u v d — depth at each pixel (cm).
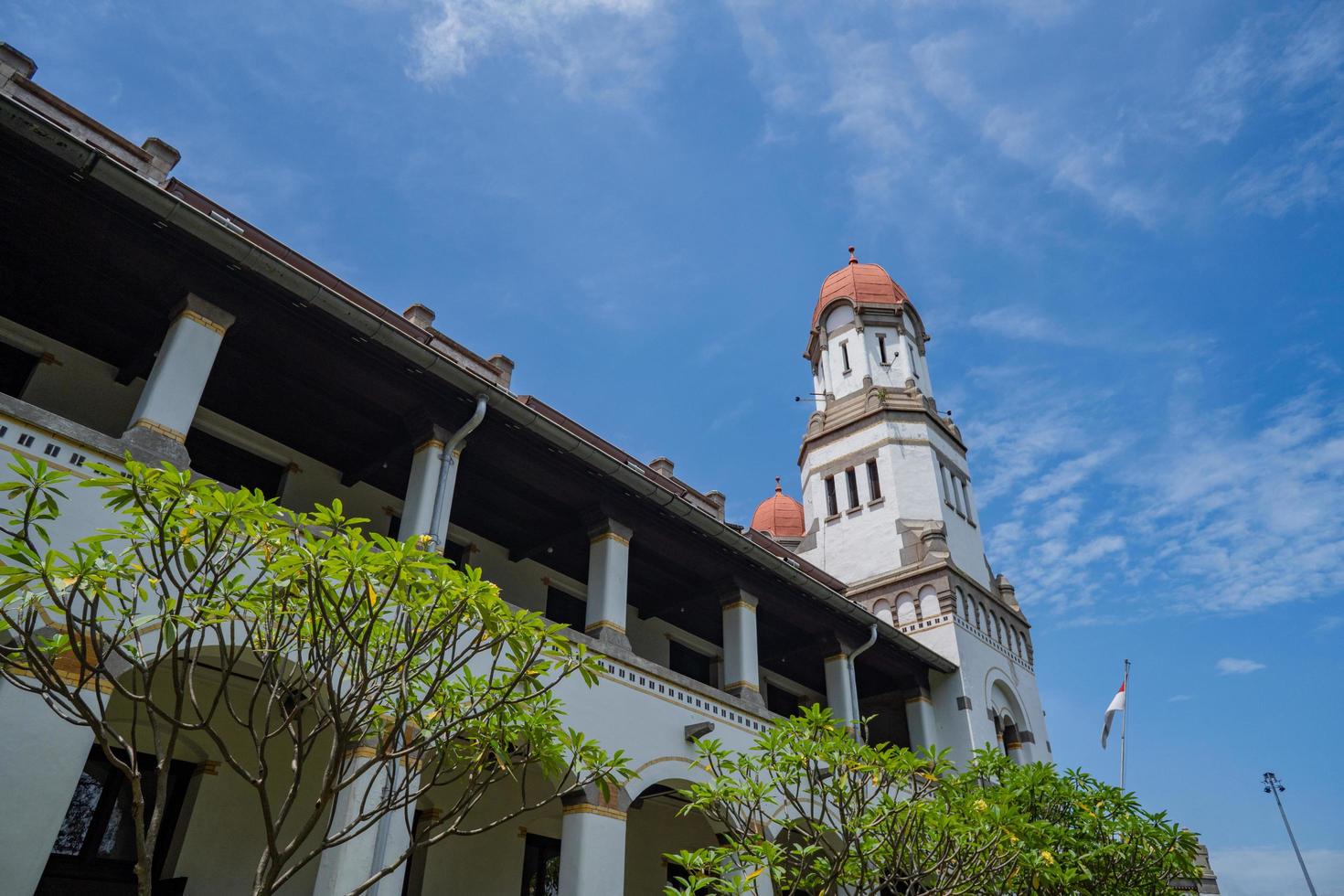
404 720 712
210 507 645
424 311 1681
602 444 1916
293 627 756
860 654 2052
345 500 1527
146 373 1302
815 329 3391
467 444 1389
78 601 846
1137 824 1409
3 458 877
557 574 1820
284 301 1161
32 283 1176
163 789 590
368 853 1000
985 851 1070
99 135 1323
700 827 1981
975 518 2947
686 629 2067
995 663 2562
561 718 1282
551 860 1659
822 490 2986
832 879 1041
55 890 1116
